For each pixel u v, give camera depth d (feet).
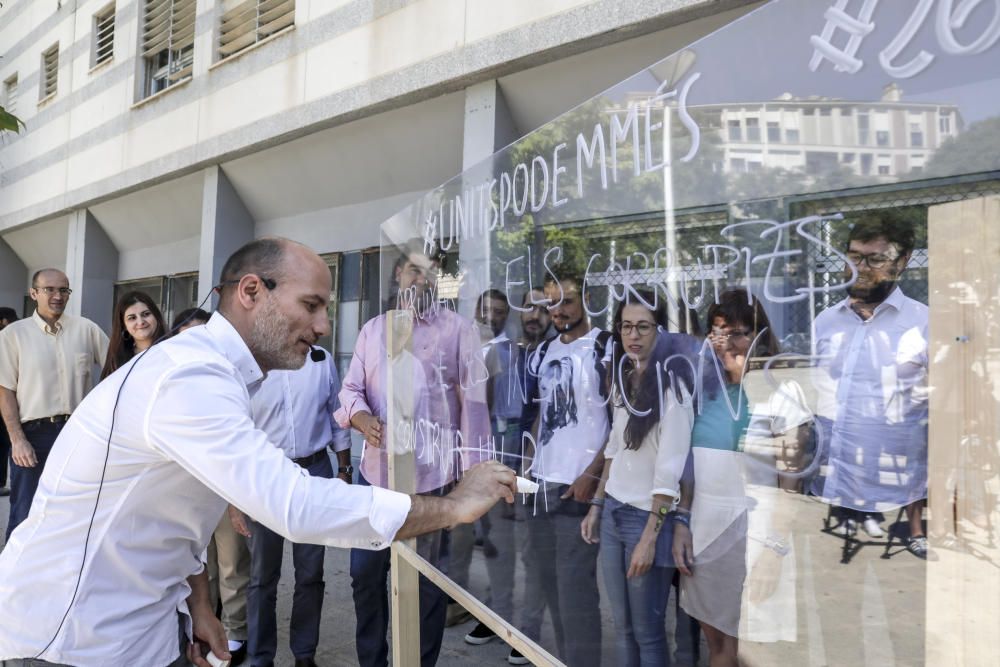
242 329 4.83
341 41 19.24
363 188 21.48
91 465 4.32
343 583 13.73
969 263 2.68
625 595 4.34
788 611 3.38
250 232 25.58
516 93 15.99
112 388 4.41
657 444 4.09
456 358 6.59
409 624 7.36
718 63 3.62
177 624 5.03
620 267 4.34
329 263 23.09
